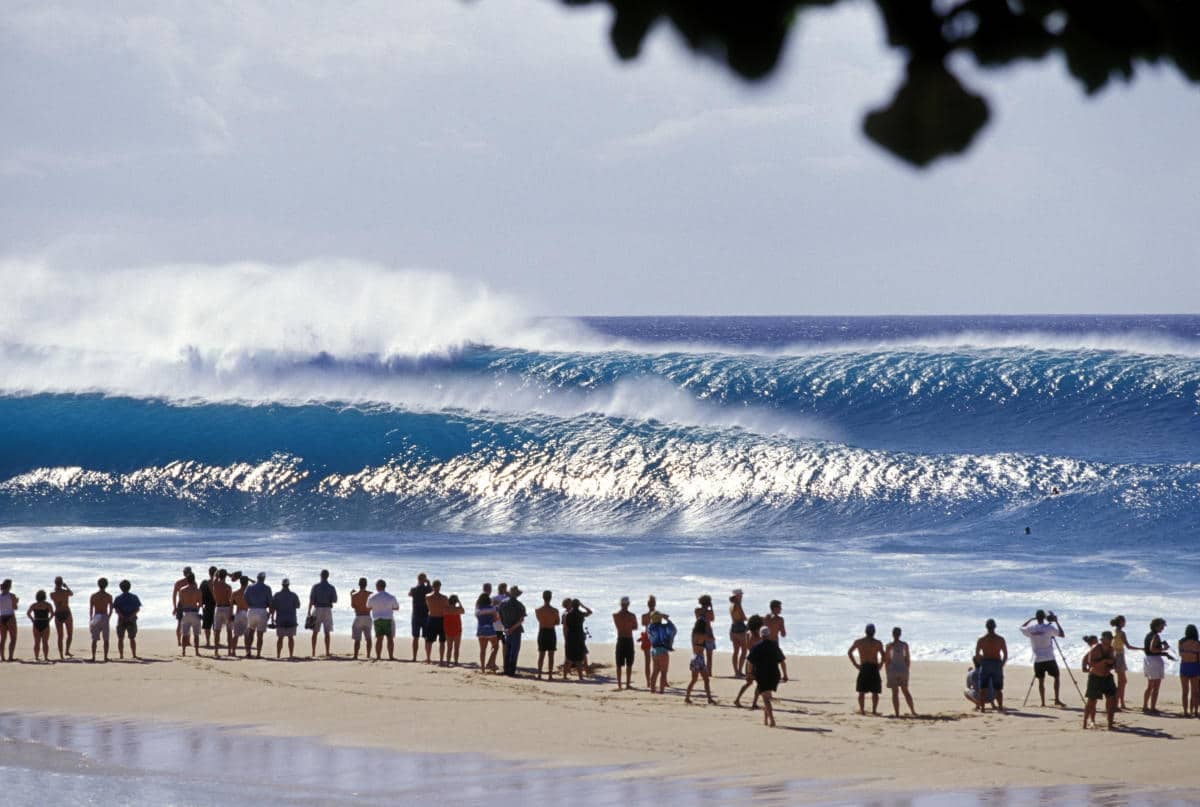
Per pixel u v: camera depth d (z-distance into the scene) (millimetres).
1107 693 25031
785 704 27453
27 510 58594
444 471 61375
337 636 35969
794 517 55625
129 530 52719
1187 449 61875
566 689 28828
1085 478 55781
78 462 62812
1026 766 22188
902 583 41062
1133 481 55031
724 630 35469
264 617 32062
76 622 36438
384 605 31891
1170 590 40031
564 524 55688
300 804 19531
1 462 62656
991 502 55250
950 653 32281
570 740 24266
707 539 51344
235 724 25422
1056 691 27375
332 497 60125
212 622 32812
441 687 28781
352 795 20219
